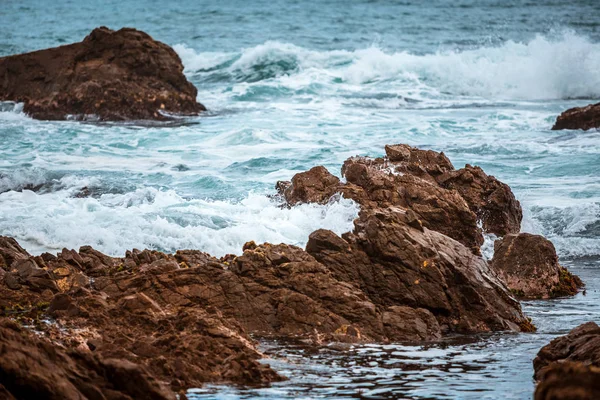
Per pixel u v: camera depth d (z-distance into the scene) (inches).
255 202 2564.0
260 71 6471.5
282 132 4010.8
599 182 3139.8
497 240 2215.8
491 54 6348.4
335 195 2315.5
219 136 3969.0
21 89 4717.0
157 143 3887.8
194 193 2886.3
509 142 3816.4
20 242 2267.5
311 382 1286.9
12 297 1617.9
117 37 4766.2
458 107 5191.9
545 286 2079.2
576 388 799.1
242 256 1688.0
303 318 1581.0
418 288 1697.8
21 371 1013.2
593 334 1353.3
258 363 1311.5
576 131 4160.9
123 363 1116.5
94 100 4539.9
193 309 1557.6
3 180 2992.1
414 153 2517.2
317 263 1678.2
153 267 1680.6
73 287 1627.7
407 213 1830.7
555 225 2733.8
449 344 1552.7
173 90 4751.5
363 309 1604.3
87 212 2508.6
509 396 1232.2
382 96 5536.4
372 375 1332.4
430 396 1231.5
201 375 1278.3
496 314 1707.7
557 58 5915.4
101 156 3590.1
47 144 3789.4
